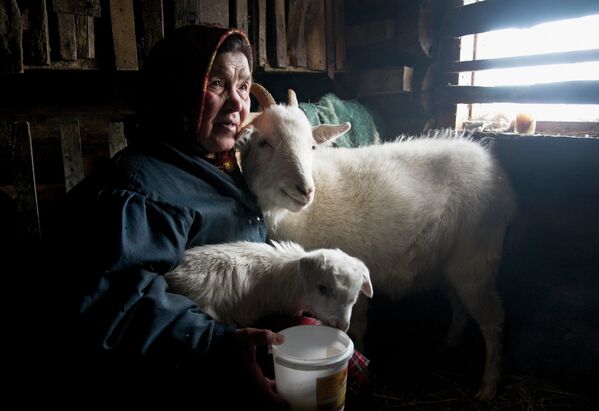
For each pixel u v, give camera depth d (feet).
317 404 4.94
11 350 6.68
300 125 7.60
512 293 11.05
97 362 5.14
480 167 9.85
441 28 12.86
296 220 8.73
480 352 11.16
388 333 12.03
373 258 9.40
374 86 13.74
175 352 5.06
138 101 6.41
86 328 4.87
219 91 6.13
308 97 15.24
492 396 9.62
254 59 11.83
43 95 11.73
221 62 6.03
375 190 9.25
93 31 9.09
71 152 9.22
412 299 12.41
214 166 6.36
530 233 10.95
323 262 6.09
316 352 5.05
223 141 6.35
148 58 6.29
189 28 6.02
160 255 5.40
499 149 11.37
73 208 5.56
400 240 9.38
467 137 11.05
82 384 5.32
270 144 7.41
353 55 14.60
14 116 10.03
